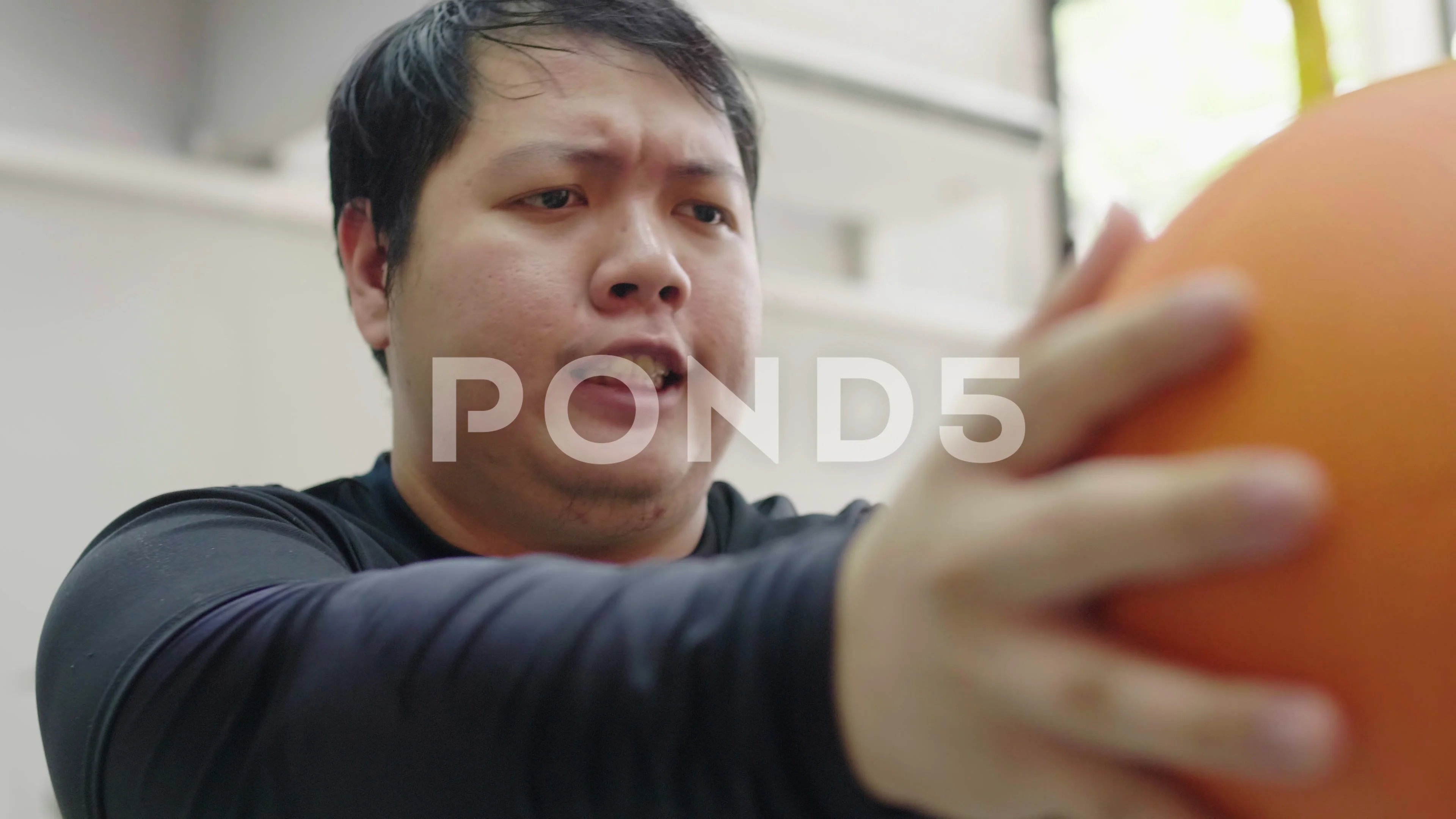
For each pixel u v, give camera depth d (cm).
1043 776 26
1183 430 26
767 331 207
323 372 160
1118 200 33
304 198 161
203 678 46
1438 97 30
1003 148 211
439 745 36
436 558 78
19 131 145
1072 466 27
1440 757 23
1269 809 26
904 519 27
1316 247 27
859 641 28
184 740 45
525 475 76
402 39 85
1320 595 24
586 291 76
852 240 246
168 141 159
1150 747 22
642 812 33
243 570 55
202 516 64
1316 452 24
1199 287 25
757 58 185
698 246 81
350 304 92
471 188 77
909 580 26
